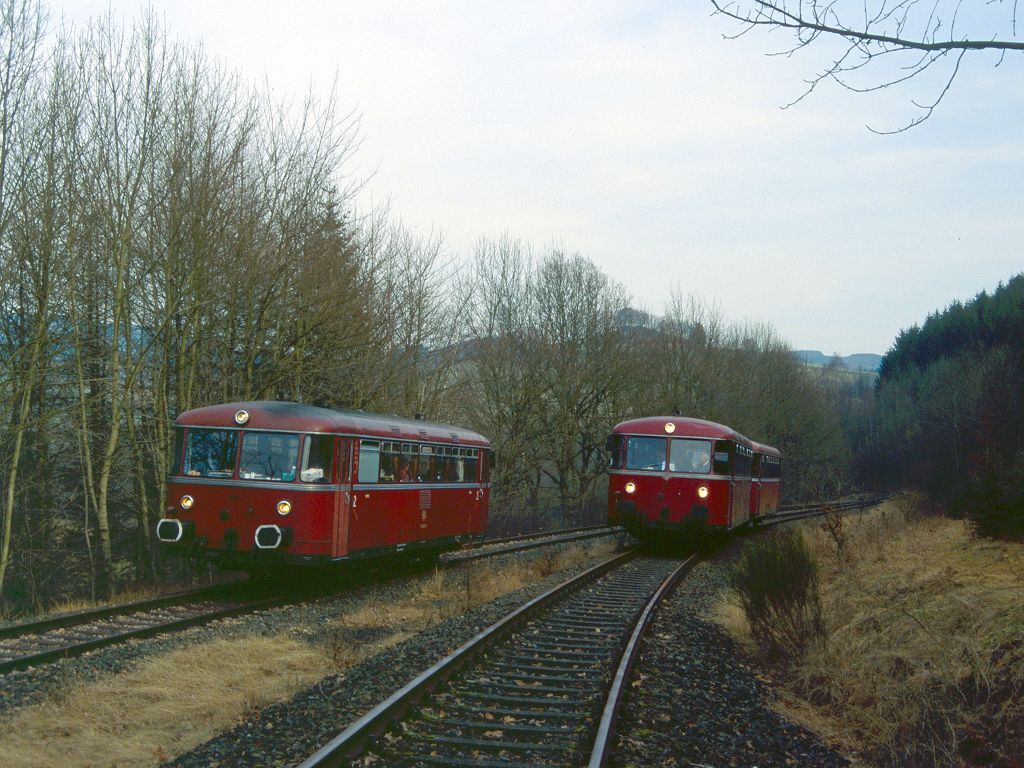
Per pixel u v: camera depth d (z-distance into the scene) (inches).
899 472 2960.1
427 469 727.7
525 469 1866.4
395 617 528.7
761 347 2920.8
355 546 610.2
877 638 408.5
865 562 682.2
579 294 1927.9
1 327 780.6
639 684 349.1
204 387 885.2
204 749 261.6
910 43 216.4
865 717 339.3
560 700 319.3
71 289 761.0
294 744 263.1
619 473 896.3
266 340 912.3
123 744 278.5
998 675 330.6
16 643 410.6
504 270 1900.8
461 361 1631.4
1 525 815.7
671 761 268.4
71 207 753.0
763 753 290.5
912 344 4106.8
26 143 747.4
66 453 875.4
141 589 684.7
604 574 726.5
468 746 269.3
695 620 521.3
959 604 412.2
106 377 833.5
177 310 815.7
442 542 754.8
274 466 579.2
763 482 1273.4
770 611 442.3
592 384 1929.1
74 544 916.0
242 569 611.8
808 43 221.3
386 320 1078.4
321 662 394.6
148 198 802.2
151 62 807.7
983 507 736.3
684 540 1071.0
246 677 364.2
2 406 746.2
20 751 264.2
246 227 840.3
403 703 296.4
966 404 2004.2
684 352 2251.5
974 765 295.6
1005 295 3486.7
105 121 789.2
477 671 362.9
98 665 368.8
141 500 857.5
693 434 885.8
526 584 685.9
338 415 605.3
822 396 3248.0
